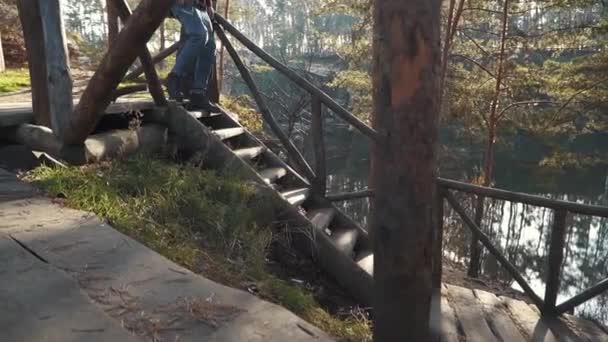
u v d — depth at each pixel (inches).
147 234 98.3
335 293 129.0
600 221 868.0
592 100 431.2
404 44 74.2
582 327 138.0
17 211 93.2
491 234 656.4
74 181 110.5
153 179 125.4
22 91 258.4
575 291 577.3
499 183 1075.9
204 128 158.2
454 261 397.1
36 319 56.1
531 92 467.2
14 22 471.8
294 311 95.1
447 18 438.9
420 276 82.1
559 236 135.0
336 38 568.1
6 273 66.9
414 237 80.3
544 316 141.9
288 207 138.4
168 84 171.8
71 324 56.1
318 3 508.7
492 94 453.1
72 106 128.9
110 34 315.0
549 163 486.9
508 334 128.3
